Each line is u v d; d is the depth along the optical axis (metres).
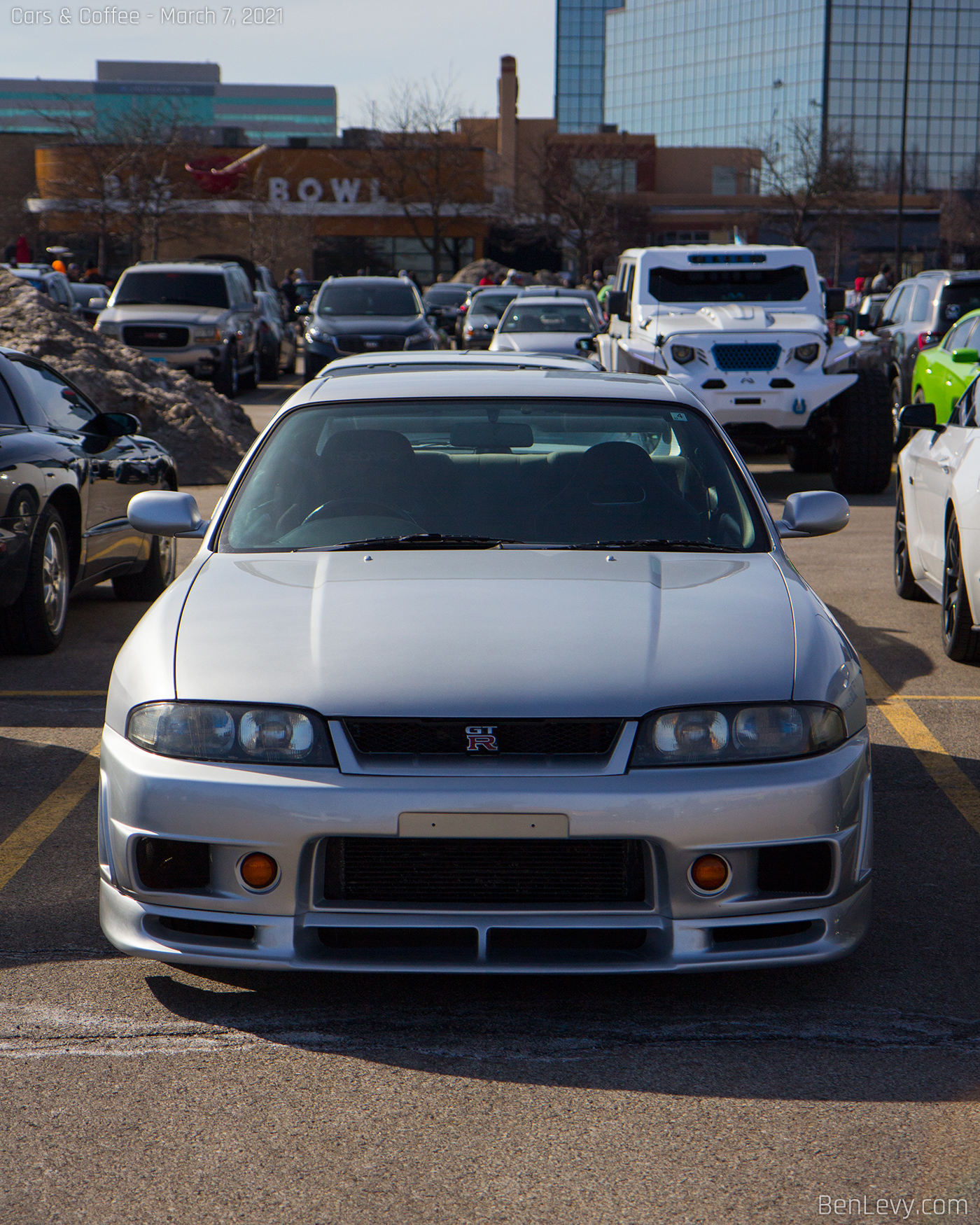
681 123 141.75
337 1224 2.67
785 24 129.38
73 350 16.20
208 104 98.44
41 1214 2.70
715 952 3.37
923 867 4.64
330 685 3.43
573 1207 2.73
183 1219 2.69
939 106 127.56
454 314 26.14
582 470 4.74
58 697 6.80
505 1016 3.57
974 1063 3.31
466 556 4.27
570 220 69.31
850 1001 3.65
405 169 61.41
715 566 4.22
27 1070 3.27
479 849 3.34
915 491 8.50
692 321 14.49
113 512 8.46
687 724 3.39
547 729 3.36
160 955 3.44
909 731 6.29
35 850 4.78
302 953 3.36
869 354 18.64
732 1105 3.11
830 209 69.00
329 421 4.95
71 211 56.84
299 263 61.09
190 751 3.43
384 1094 3.17
